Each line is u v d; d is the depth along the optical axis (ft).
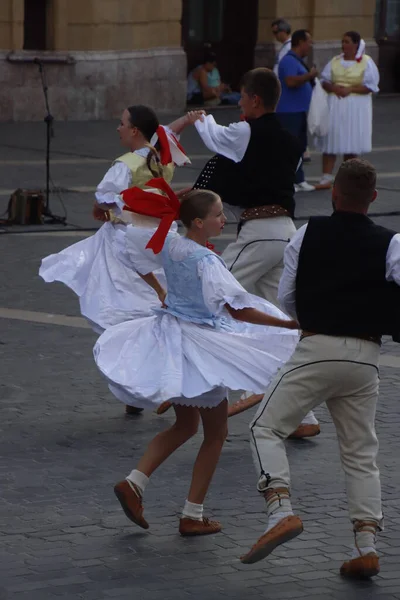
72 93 187.62
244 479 50.90
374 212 118.52
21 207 109.29
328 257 40.32
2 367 66.39
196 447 54.60
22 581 39.93
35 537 43.88
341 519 46.47
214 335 44.19
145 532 44.78
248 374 43.88
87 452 53.52
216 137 55.42
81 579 40.27
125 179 58.34
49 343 71.82
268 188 55.47
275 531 38.55
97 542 43.65
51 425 57.11
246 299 42.70
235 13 216.13
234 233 106.93
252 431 40.86
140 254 47.19
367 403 40.91
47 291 85.46
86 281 60.44
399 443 55.67
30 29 185.68
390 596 39.63
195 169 141.18
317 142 132.67
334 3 217.36
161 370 43.39
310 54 215.72
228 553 43.04
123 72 192.13
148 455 44.52
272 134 55.42
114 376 43.57
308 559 42.63
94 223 111.14
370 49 227.61
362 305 40.06
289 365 40.93
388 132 182.39
